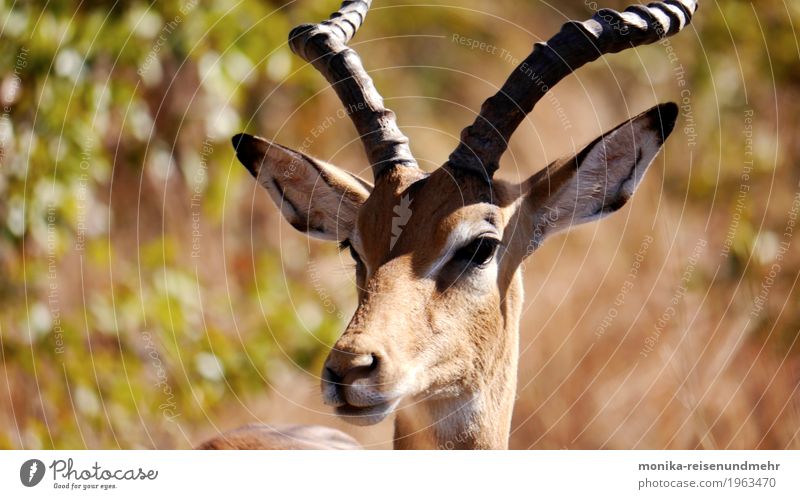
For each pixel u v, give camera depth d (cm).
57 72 1184
